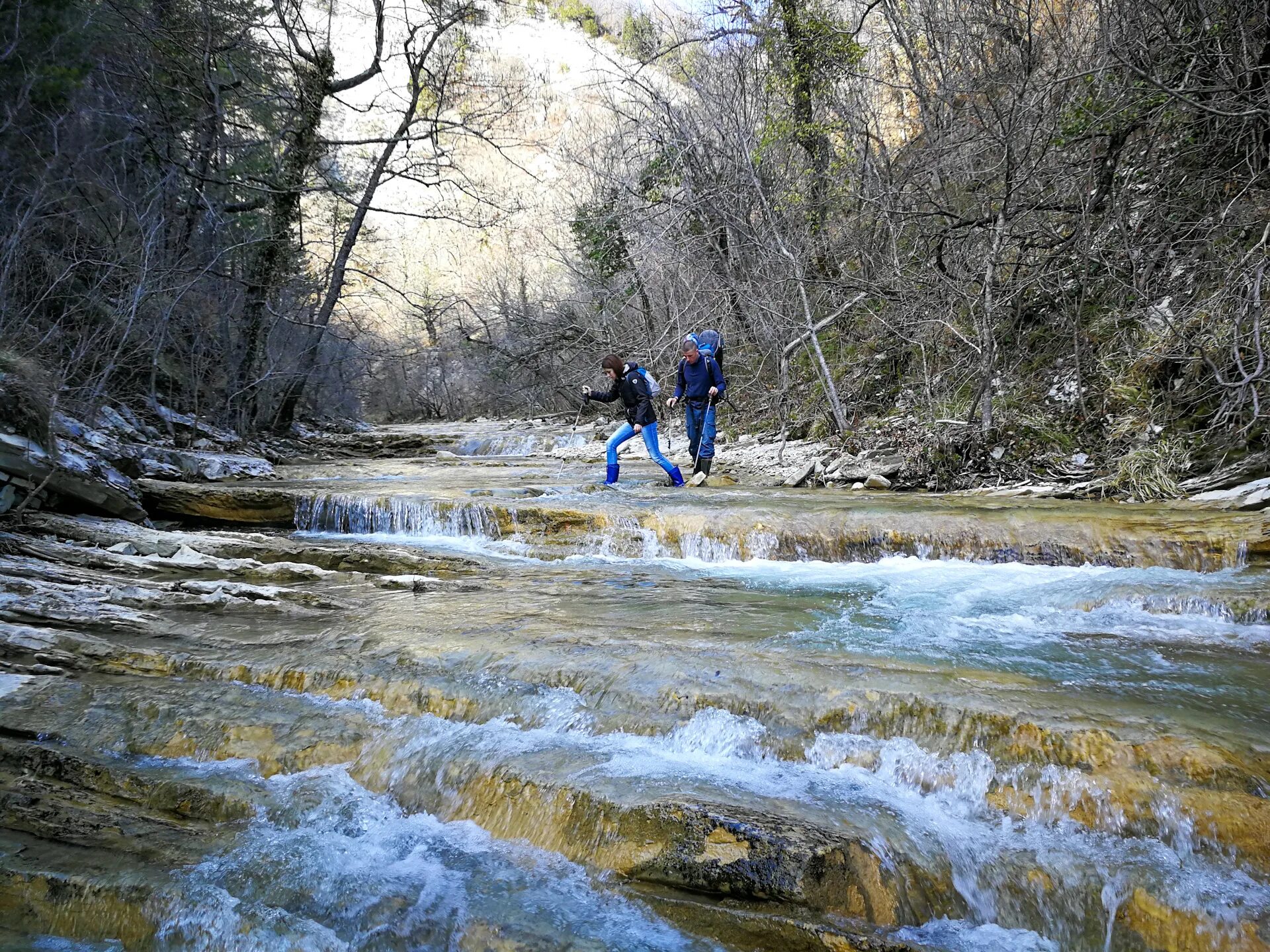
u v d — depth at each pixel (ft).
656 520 25.27
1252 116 29.35
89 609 18.31
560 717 13.70
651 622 17.51
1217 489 27.40
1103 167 34.55
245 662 15.94
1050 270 35.17
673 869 10.29
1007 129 32.81
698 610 18.52
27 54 35.76
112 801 12.58
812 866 9.82
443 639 16.37
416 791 12.54
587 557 24.84
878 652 15.39
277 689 15.37
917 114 48.85
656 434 33.68
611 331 65.46
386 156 55.01
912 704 12.66
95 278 38.06
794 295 45.52
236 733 13.83
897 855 10.21
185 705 14.61
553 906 10.21
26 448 23.62
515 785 11.91
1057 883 9.91
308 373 56.18
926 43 44.57
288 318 54.49
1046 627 17.13
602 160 63.67
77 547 22.47
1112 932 9.52
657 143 52.47
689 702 13.43
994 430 32.94
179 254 44.29
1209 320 29.43
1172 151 33.78
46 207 34.30
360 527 28.66
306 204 64.18
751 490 32.55
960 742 12.06
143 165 43.04
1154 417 30.17
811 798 11.37
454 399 114.62
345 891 10.69
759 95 47.70
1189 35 31.12
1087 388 32.71
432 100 56.29
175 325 44.55
